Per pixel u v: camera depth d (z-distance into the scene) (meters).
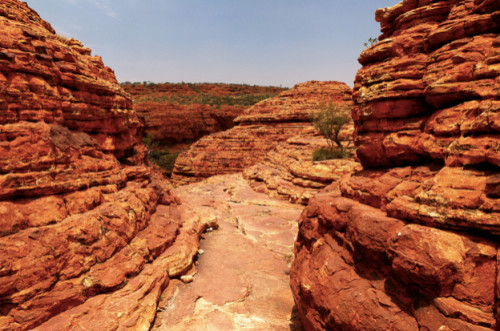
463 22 4.18
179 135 68.25
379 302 3.87
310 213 6.32
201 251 10.12
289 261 9.72
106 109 9.38
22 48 6.06
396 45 5.20
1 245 4.92
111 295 6.07
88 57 10.90
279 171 23.72
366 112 5.48
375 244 4.16
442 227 3.61
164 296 7.15
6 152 5.59
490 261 3.24
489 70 3.73
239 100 99.81
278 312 6.84
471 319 3.09
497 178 3.31
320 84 45.62
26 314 4.80
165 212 10.62
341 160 18.20
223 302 7.15
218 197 20.92
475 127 3.65
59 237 5.71
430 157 4.64
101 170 8.30
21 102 5.97
